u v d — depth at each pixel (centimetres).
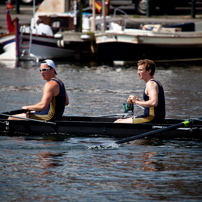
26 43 8238
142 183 1984
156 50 7875
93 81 5656
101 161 2311
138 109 3944
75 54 8662
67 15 8519
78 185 1956
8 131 2958
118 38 7719
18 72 6481
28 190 1897
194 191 1892
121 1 12119
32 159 2331
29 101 4159
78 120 3139
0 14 11606
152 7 11962
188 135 2786
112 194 1858
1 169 2159
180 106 3925
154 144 2672
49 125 2892
